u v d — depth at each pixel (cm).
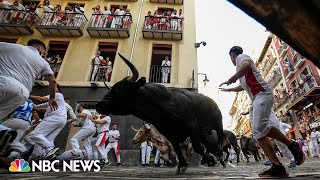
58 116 516
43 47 362
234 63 331
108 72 1258
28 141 494
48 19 1388
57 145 1038
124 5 1554
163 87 403
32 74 313
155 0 1547
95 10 1449
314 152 1623
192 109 432
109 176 296
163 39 1380
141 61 1297
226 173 367
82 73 1250
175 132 403
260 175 270
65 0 1555
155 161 898
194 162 901
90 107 1148
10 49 300
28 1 1531
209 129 495
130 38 1381
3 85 271
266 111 278
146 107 393
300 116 2600
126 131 1048
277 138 292
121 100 393
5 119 446
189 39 1378
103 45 1377
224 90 375
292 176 255
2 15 1342
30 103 478
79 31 1339
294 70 2594
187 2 1559
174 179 246
